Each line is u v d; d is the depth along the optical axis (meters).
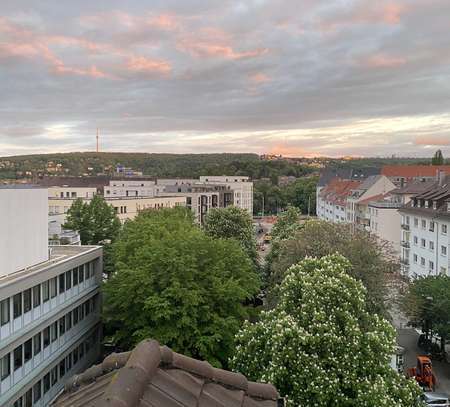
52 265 28.53
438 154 149.75
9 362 23.88
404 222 61.16
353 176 133.62
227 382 5.94
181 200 95.81
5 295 23.09
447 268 48.38
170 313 25.94
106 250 47.69
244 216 60.06
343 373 18.56
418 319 37.62
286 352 18.83
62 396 6.16
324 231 38.94
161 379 5.27
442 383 32.41
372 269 34.94
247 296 29.16
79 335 32.91
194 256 29.30
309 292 21.42
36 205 28.73
